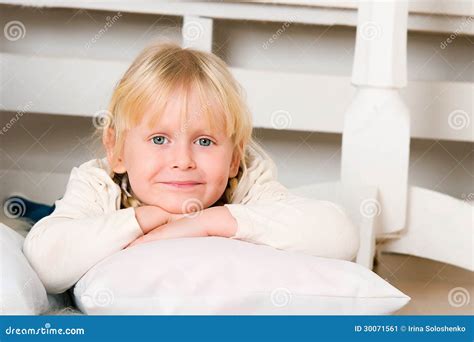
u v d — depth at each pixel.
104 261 1.09
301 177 2.35
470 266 1.65
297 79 1.96
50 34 2.25
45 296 1.12
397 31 1.59
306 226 1.18
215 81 1.22
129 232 1.13
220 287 1.02
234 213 1.17
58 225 1.15
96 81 1.96
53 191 2.08
